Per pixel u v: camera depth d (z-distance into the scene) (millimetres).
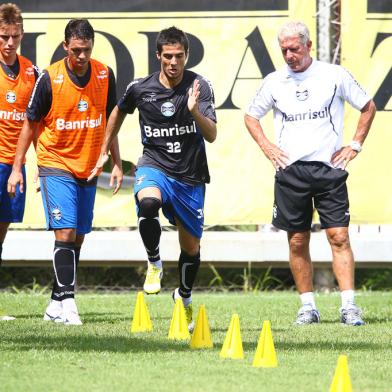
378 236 39312
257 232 40000
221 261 39625
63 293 27562
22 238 39375
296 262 29000
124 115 26562
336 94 28234
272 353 20125
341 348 22797
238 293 40375
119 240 39344
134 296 37438
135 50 38969
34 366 19750
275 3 38750
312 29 38812
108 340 23719
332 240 28547
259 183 38750
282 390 17609
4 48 28672
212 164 38719
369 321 29000
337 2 39250
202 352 21875
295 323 28422
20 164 27562
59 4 38969
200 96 25500
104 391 17375
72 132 27312
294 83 28250
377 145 38438
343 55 38750
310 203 28812
